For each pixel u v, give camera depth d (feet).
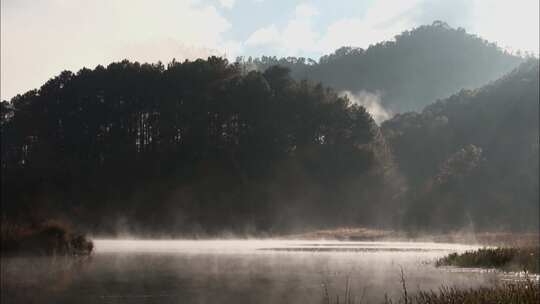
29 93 479.41
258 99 446.19
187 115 437.58
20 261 102.17
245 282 71.36
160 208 394.73
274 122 440.04
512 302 42.16
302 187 417.28
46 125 445.78
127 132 450.30
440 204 386.93
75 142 437.58
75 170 413.59
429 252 141.49
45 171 408.67
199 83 456.45
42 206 369.30
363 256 125.08
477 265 93.76
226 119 445.78
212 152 425.28
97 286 67.05
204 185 409.69
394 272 84.12
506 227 341.82
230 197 401.90
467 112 618.03
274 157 426.92
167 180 414.21
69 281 71.72
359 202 415.23
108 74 456.86
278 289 64.85
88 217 372.99
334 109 455.63
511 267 89.71
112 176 415.03
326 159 431.02
